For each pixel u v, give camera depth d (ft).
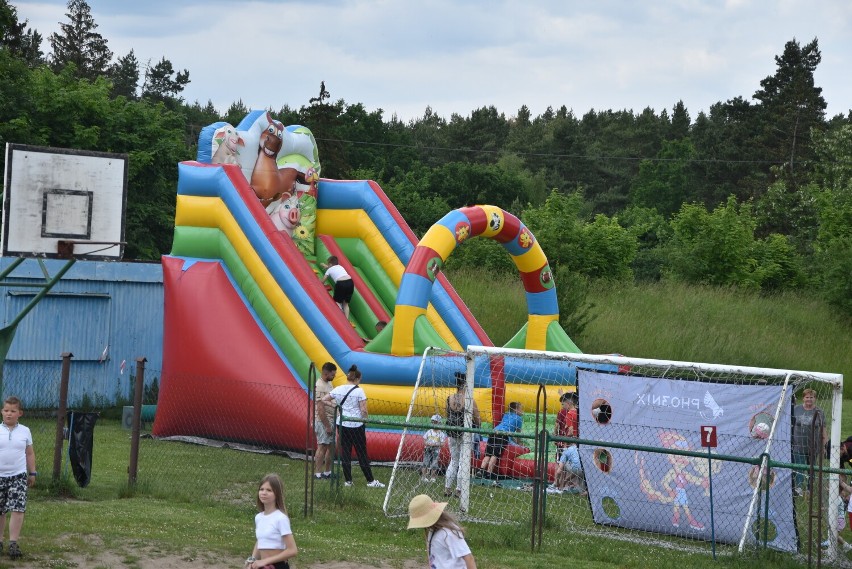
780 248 136.05
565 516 41.14
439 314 59.26
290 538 24.89
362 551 33.27
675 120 327.06
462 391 44.80
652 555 35.47
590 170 300.61
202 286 56.44
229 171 57.41
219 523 35.83
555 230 128.16
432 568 23.70
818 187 153.79
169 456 50.29
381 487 44.65
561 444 44.62
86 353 66.90
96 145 111.65
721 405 39.06
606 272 127.03
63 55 271.28
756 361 93.61
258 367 53.93
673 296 110.73
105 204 43.47
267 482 25.13
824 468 33.60
